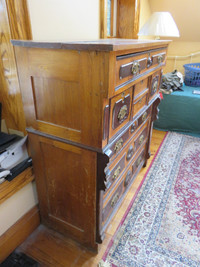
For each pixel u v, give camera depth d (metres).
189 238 1.23
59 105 0.82
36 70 0.80
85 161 0.88
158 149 2.18
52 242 1.19
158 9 2.44
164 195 1.55
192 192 1.58
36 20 0.92
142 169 1.85
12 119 1.05
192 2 2.22
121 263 1.08
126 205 1.46
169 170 1.84
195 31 2.64
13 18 0.81
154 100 1.50
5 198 0.98
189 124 2.52
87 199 0.98
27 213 1.18
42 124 0.91
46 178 1.07
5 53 0.87
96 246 1.10
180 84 2.62
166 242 1.20
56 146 0.93
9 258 1.09
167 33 1.92
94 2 1.31
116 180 1.13
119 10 1.92
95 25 1.39
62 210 1.12
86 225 1.07
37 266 1.06
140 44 0.82
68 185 1.01
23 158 1.07
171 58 3.07
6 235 1.06
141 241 1.20
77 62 0.69
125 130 0.99
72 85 0.75
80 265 1.08
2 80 0.96
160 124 2.66
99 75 0.67
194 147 2.23
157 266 1.07
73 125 0.82
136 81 0.94
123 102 0.91
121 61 0.73
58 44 0.69
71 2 1.12
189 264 1.08
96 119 0.75
